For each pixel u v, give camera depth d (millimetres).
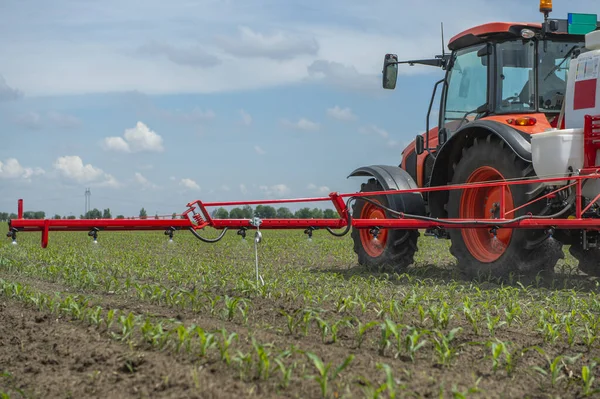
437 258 11336
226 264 10320
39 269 9320
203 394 3459
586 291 7113
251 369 3881
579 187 6266
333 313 5695
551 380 3865
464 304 5328
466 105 8258
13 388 3627
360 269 9477
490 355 4336
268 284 6914
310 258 12008
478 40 7918
